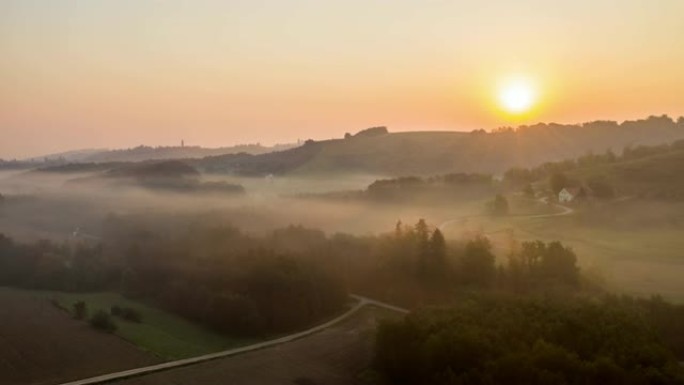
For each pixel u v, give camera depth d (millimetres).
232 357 91750
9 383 77438
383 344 86625
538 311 86812
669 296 95750
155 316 110938
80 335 95875
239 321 104188
